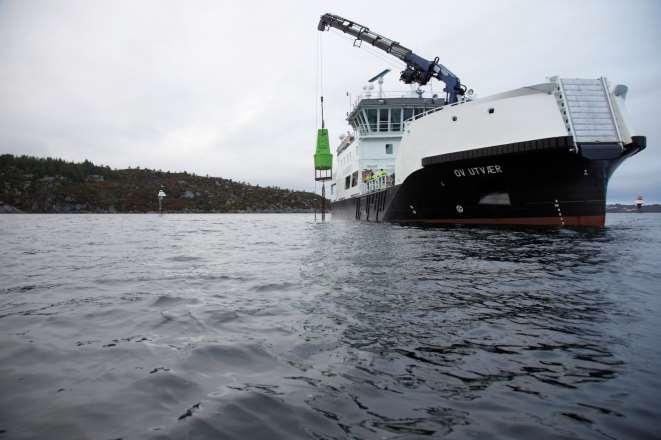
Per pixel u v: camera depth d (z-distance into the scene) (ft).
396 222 89.56
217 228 116.88
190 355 11.92
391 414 8.53
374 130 110.83
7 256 40.14
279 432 7.89
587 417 8.34
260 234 80.94
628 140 56.70
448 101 87.86
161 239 67.00
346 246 45.06
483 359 11.42
